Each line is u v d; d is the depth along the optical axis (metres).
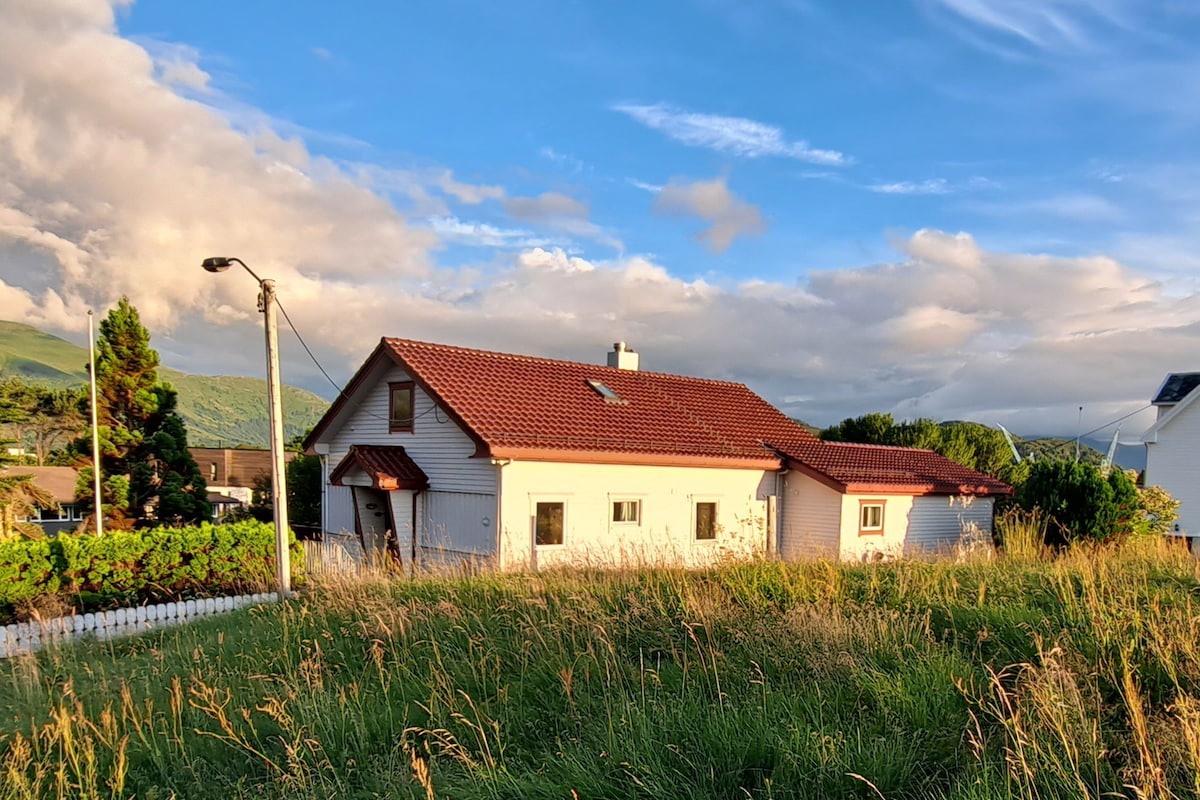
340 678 6.94
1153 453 26.56
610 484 18.19
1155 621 6.03
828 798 3.97
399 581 11.10
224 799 4.93
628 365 25.17
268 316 13.16
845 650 5.83
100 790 5.14
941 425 37.19
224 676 7.40
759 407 25.44
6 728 6.36
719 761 4.45
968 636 6.41
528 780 4.53
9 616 12.22
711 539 20.02
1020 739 4.16
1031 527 14.52
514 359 21.23
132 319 27.25
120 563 13.80
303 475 28.19
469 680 6.39
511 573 11.37
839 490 20.42
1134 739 4.25
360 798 4.69
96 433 25.06
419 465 18.67
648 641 6.91
